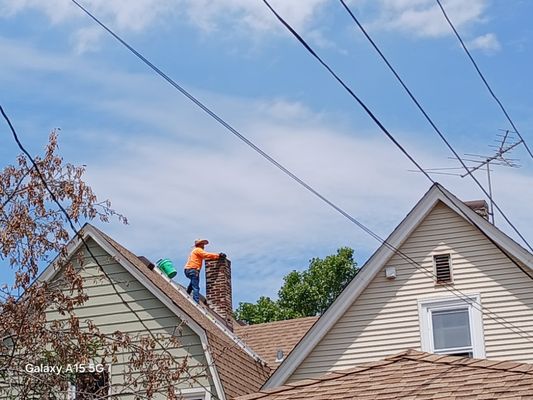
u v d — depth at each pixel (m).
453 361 11.50
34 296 14.26
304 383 11.72
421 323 20.48
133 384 14.70
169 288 23.75
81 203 14.36
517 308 20.14
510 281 20.33
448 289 20.59
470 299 20.42
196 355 20.69
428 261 20.88
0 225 14.28
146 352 14.79
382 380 11.30
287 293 48.38
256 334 26.61
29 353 14.27
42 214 14.36
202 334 20.81
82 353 14.50
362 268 20.98
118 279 21.70
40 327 14.29
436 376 11.09
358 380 11.46
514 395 10.08
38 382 14.29
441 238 20.95
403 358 11.91
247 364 22.52
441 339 20.41
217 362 20.69
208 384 20.38
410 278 20.86
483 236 20.67
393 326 20.59
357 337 20.62
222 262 28.41
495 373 10.88
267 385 20.61
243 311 48.44
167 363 15.02
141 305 21.44
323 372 20.50
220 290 28.22
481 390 10.42
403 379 11.20
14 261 14.14
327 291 48.09
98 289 21.67
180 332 18.47
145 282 21.53
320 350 20.69
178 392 19.08
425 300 20.62
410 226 21.06
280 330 26.58
